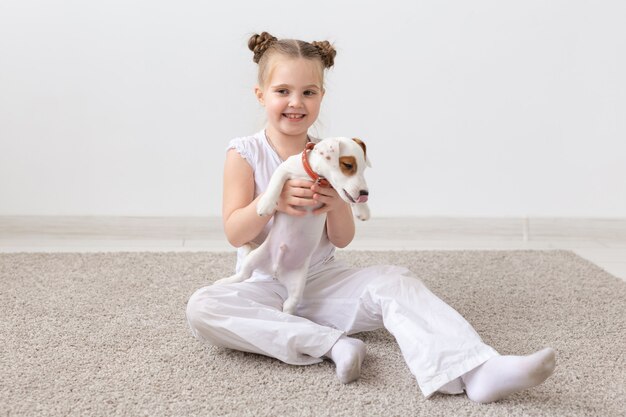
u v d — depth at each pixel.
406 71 2.42
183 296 1.78
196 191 2.46
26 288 1.82
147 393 1.25
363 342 1.47
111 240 2.45
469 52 2.43
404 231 2.52
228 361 1.38
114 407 1.20
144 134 2.42
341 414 1.18
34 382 1.29
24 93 2.36
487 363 1.22
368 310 1.43
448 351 1.24
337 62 2.41
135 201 2.46
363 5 2.38
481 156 2.49
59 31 2.33
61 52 2.34
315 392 1.25
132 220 2.46
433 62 2.42
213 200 2.47
